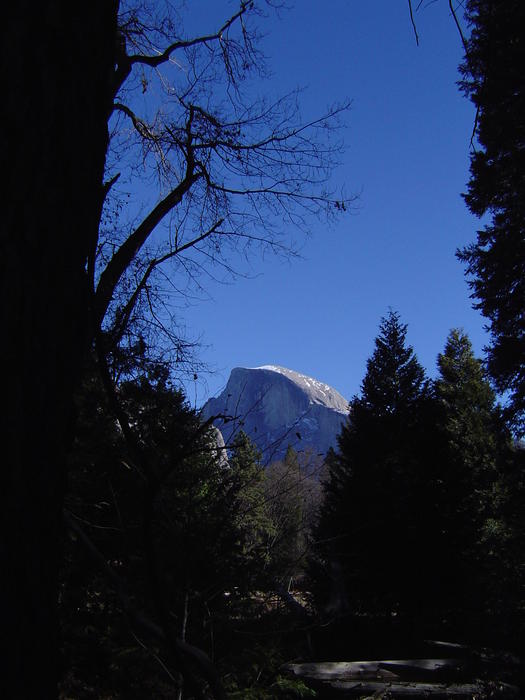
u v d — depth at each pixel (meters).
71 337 1.48
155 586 1.54
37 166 1.37
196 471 4.45
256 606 5.07
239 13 6.40
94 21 1.56
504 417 15.44
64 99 1.44
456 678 10.58
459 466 18.58
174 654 1.54
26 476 1.31
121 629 4.62
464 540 16.83
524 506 16.00
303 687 5.89
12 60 1.35
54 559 1.41
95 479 4.36
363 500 17.42
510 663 10.37
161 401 4.14
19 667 1.25
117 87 4.71
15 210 1.33
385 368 21.88
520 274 14.93
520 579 12.70
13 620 1.25
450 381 28.34
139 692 4.61
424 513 17.19
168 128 6.30
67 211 1.45
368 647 13.70
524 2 9.70
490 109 12.34
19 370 1.31
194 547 4.07
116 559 4.70
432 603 16.17
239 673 4.99
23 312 1.33
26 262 1.34
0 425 1.27
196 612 4.28
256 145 6.42
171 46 6.38
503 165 13.91
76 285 1.49
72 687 5.09
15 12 1.37
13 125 1.34
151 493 1.55
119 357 3.91
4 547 1.25
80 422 4.30
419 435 20.05
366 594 16.19
